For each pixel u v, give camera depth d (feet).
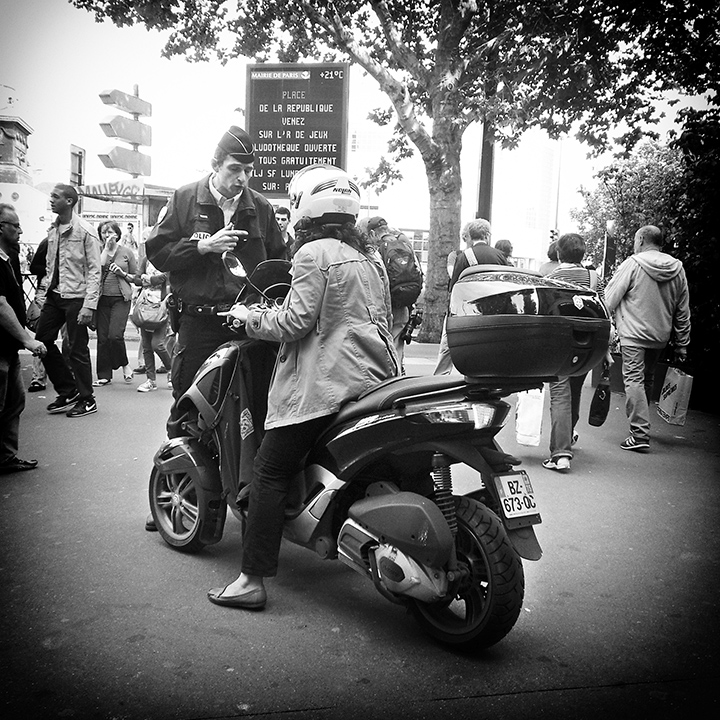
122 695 9.37
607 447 24.48
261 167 38.91
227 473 12.91
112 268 32.17
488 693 9.64
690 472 21.47
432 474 10.56
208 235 14.05
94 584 12.64
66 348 28.73
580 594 12.93
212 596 12.02
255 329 11.35
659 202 36.68
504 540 10.18
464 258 24.58
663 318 23.71
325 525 11.40
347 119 38.27
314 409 10.98
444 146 54.60
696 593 13.01
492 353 9.60
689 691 9.82
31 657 10.24
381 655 10.53
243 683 9.71
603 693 9.73
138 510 16.58
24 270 51.96
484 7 52.11
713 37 44.96
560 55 49.80
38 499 17.24
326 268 11.09
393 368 11.51
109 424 25.29
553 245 30.07
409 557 10.29
